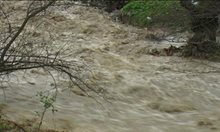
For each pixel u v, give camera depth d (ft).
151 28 57.88
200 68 44.04
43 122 27.99
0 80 33.63
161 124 31.04
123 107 33.58
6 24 40.22
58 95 33.40
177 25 52.29
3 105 29.63
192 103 35.70
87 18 61.46
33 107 30.19
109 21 62.28
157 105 34.68
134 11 63.52
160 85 38.65
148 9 61.77
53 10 61.41
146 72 41.91
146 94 36.83
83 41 51.13
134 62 45.01
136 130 29.58
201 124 31.42
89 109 31.94
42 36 48.93
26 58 32.42
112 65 43.39
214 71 43.29
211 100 36.58
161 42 53.01
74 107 31.78
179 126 30.94
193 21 47.75
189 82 39.96
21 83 34.53
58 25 55.67
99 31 56.65
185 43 51.85
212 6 46.65
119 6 69.05
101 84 37.35
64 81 35.88
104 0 69.46
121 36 55.11
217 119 32.55
